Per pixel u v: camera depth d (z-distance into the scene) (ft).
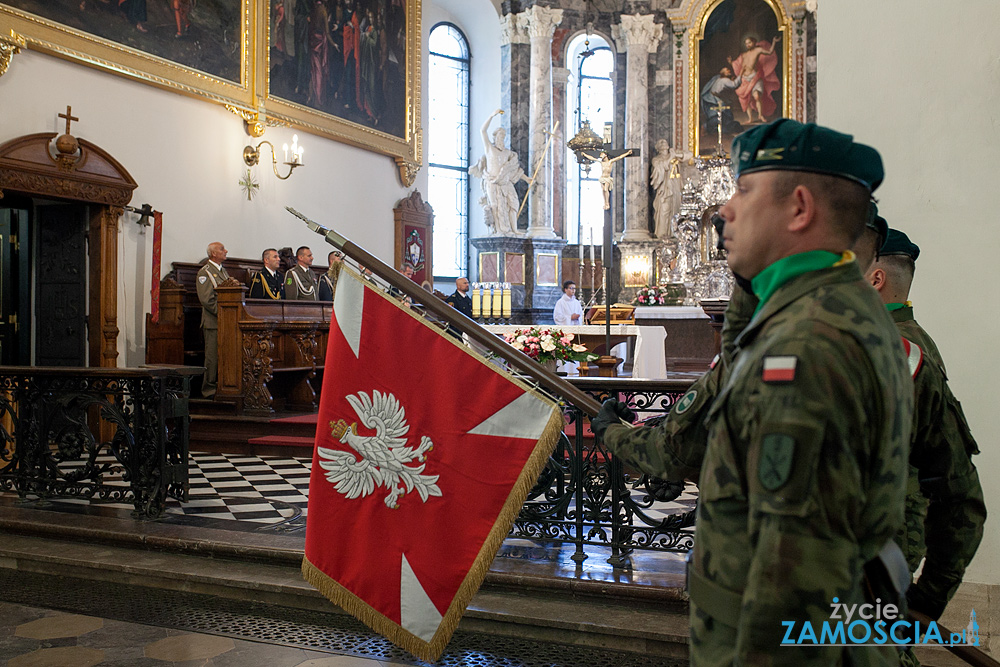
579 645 12.05
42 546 16.21
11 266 31.48
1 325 31.53
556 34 62.08
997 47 12.00
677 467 5.92
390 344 9.98
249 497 20.11
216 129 36.42
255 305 30.35
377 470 9.89
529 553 14.60
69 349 30.76
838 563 4.00
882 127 12.64
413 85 49.21
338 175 43.91
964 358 12.12
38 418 18.79
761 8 60.59
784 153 4.79
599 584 12.82
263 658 11.68
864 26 12.74
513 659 11.66
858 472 4.10
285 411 31.55
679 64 61.72
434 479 9.67
